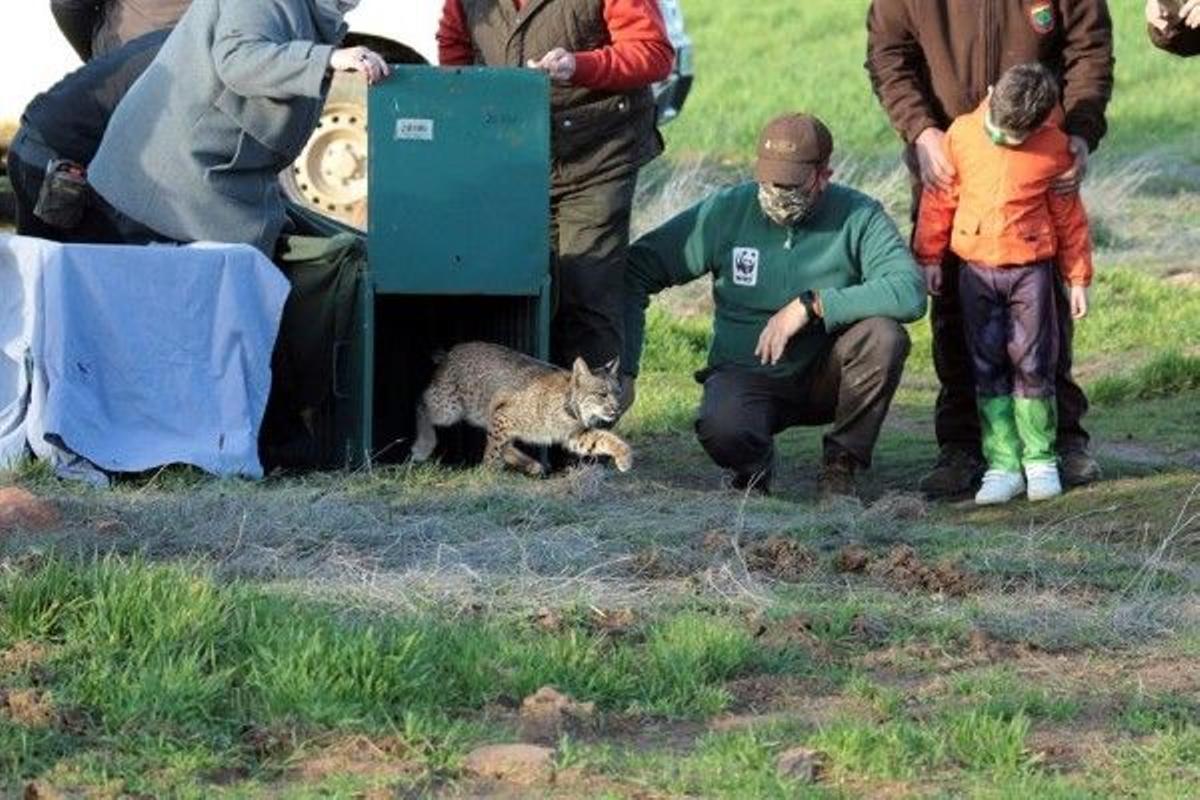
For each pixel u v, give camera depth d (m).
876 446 15.45
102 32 15.17
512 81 12.82
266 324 12.40
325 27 12.95
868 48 13.86
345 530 10.83
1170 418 16.34
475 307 13.95
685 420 16.27
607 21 13.30
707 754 7.91
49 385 11.85
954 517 12.99
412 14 19.33
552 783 7.68
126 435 12.05
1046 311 13.20
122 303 12.10
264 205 12.95
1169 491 13.15
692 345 19.84
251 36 12.44
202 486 11.80
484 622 9.27
